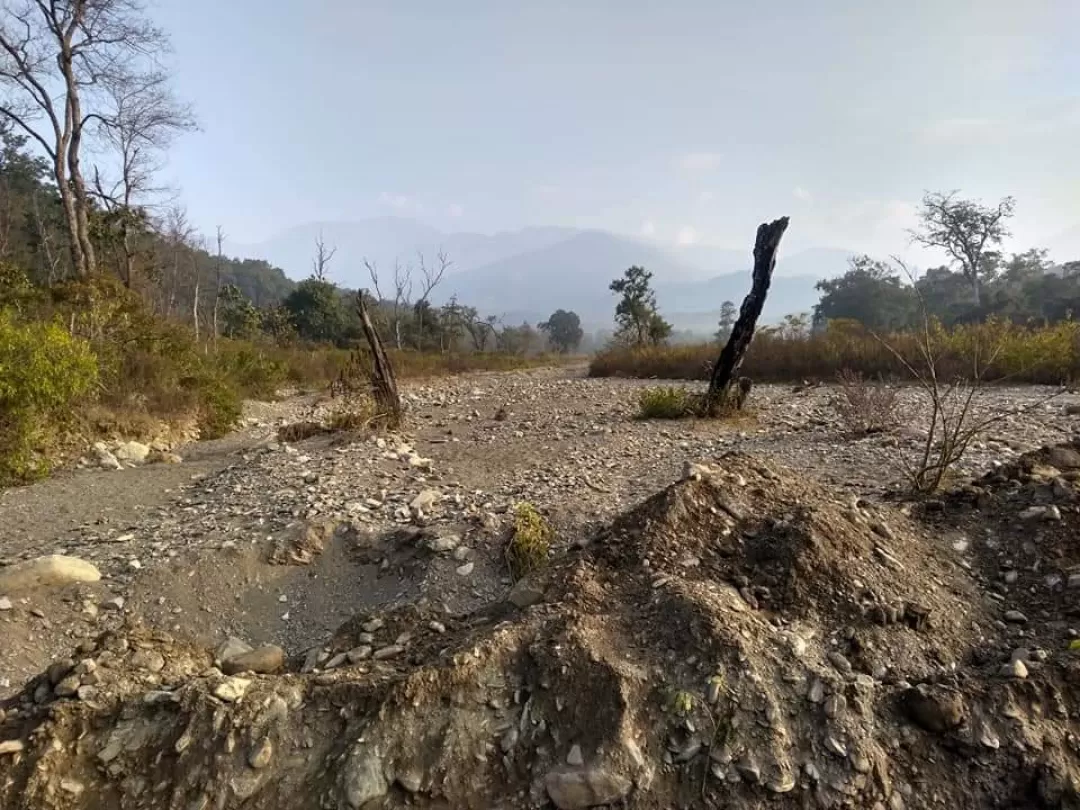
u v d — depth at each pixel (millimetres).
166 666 3900
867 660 3584
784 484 5129
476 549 5020
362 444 8352
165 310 28422
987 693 3305
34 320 11125
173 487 7633
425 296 46219
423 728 3150
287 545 5215
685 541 4398
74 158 19938
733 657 3338
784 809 2941
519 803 2979
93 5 18844
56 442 9141
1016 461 5699
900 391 12727
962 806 2992
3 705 3559
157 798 3051
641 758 3043
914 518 5004
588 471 7367
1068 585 4129
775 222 10367
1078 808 2943
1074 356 13859
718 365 11070
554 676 3309
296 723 3232
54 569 4852
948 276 51844
